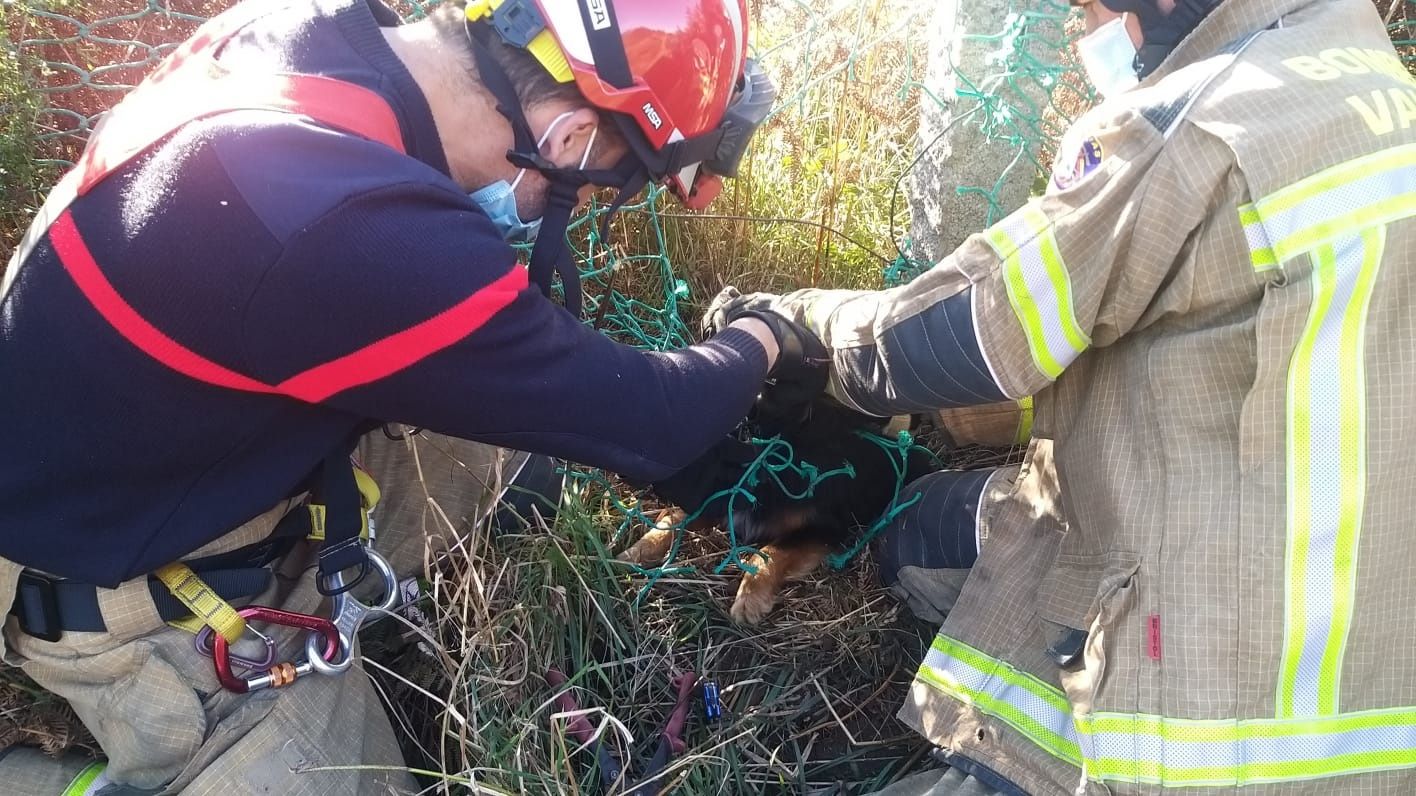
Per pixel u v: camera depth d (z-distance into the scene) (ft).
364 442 6.04
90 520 4.27
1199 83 4.35
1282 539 4.27
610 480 7.54
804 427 6.66
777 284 8.55
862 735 6.70
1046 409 5.46
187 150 3.61
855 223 8.75
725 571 7.57
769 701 6.63
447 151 4.31
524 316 4.04
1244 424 4.27
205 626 4.67
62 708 5.38
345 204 3.57
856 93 8.25
